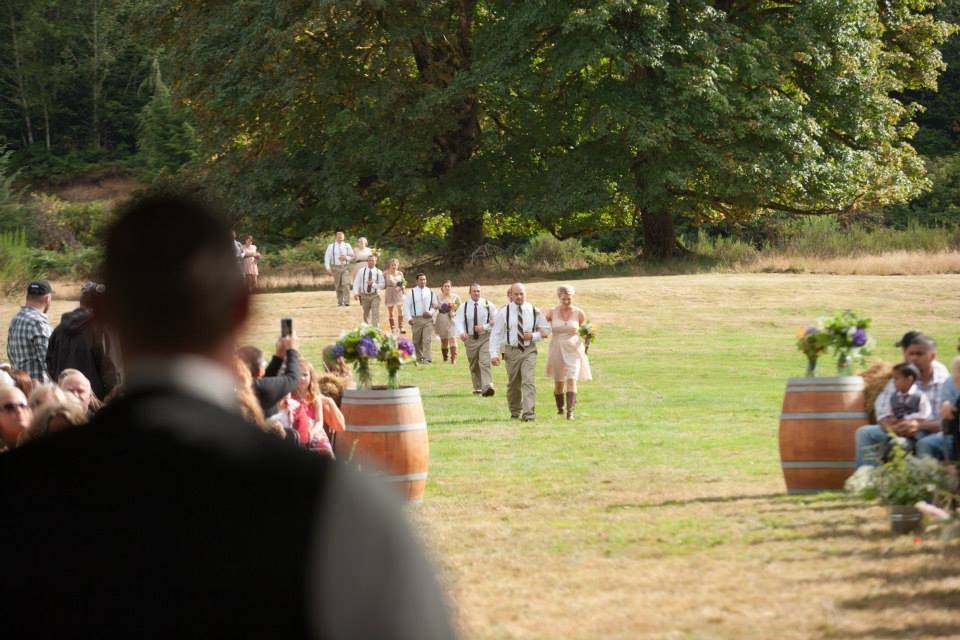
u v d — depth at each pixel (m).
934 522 18.42
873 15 97.62
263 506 2.36
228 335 2.68
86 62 188.12
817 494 22.94
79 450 2.48
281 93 90.75
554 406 41.22
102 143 190.62
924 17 101.81
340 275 70.31
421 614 2.29
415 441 22.75
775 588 15.43
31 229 126.56
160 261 2.63
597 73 95.56
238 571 2.32
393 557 2.32
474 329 44.53
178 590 2.34
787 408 23.33
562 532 19.92
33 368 24.88
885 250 96.19
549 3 86.00
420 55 100.06
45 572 2.39
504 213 94.25
